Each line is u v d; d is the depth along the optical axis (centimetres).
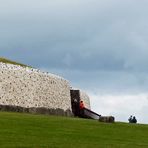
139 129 7975
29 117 7875
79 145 5897
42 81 10256
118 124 8425
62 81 11112
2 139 5872
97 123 8212
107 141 6419
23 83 9625
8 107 9056
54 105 10519
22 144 5672
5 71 9194
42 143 5822
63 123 7644
